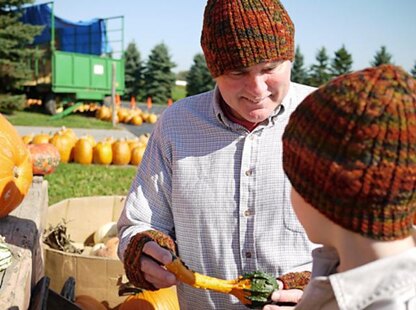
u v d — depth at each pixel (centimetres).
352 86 113
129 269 188
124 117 1966
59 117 2009
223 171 199
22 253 211
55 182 762
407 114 108
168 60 4316
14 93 2241
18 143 274
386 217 111
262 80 178
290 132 125
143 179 219
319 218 122
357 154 109
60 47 2631
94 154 973
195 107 208
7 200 258
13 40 2039
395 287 112
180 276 178
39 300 203
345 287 115
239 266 199
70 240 419
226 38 173
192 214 203
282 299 173
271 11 173
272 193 194
